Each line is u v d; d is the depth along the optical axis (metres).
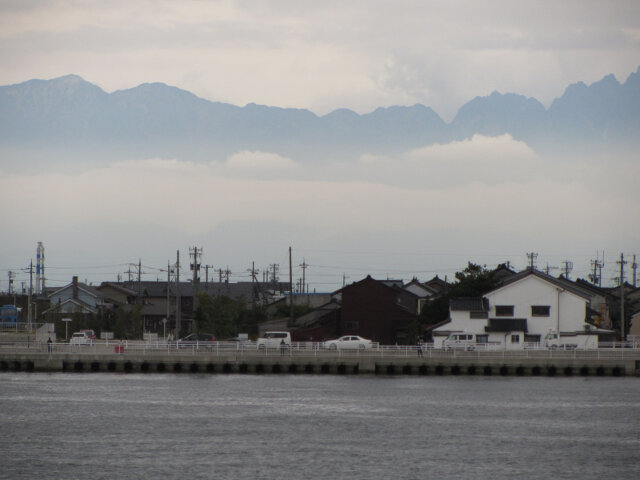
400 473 113.50
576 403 167.38
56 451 123.19
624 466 118.81
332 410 157.38
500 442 131.75
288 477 110.88
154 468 114.25
